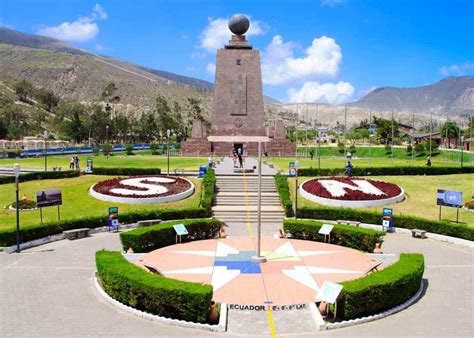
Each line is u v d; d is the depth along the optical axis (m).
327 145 146.50
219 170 57.75
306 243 32.88
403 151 115.50
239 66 89.81
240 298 22.02
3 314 19.89
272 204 44.97
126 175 56.72
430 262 28.84
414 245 33.41
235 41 90.38
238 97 89.81
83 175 56.66
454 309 20.97
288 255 29.59
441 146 140.88
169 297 19.28
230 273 25.80
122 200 44.75
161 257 29.02
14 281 24.44
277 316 20.00
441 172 59.75
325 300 19.31
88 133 167.62
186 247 31.62
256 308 20.77
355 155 119.25
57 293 22.62
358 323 19.28
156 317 19.34
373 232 30.88
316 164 70.56
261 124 90.25
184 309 19.12
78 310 20.44
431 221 36.12
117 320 19.36
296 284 24.05
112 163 73.81
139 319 19.50
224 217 41.25
